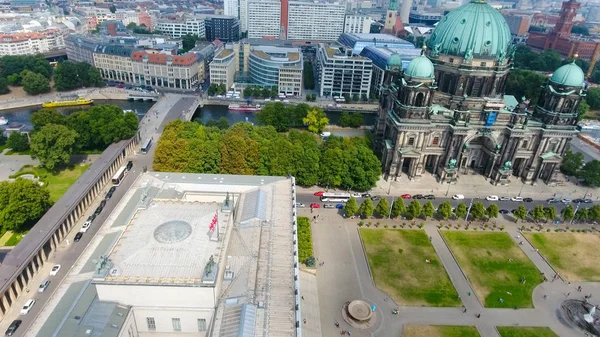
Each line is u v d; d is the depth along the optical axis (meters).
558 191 188.12
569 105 181.50
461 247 142.38
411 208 153.75
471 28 188.88
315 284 119.94
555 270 133.38
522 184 192.75
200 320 82.25
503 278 128.12
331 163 171.12
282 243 98.25
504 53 189.50
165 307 79.69
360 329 105.44
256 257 91.12
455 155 188.00
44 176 169.62
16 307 105.50
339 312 110.62
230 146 166.38
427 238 146.25
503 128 184.12
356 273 126.06
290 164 170.00
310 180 171.38
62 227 131.62
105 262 77.50
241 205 112.44
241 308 77.19
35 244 117.12
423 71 172.88
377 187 181.25
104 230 101.12
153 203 100.62
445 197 177.25
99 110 194.75
